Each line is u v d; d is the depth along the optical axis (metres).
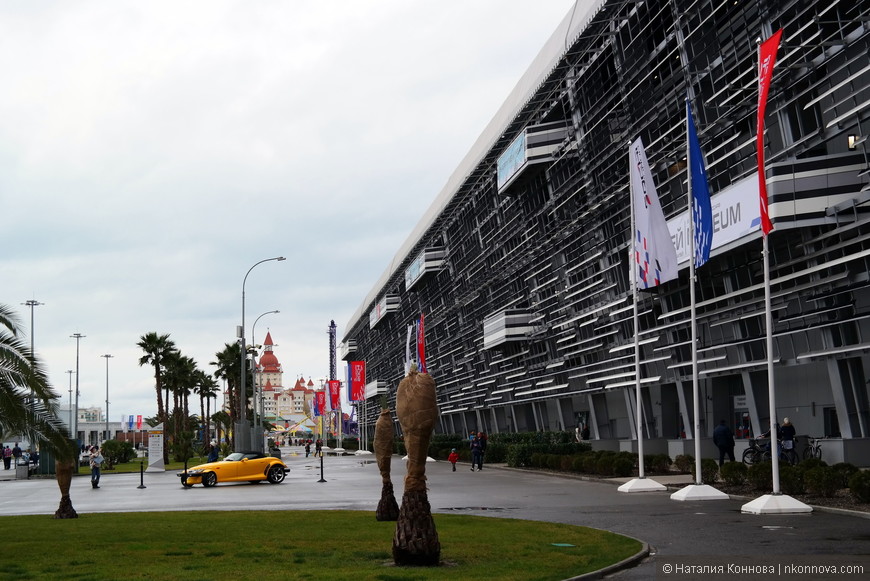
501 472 41.38
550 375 59.34
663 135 37.44
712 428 39.25
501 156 58.44
